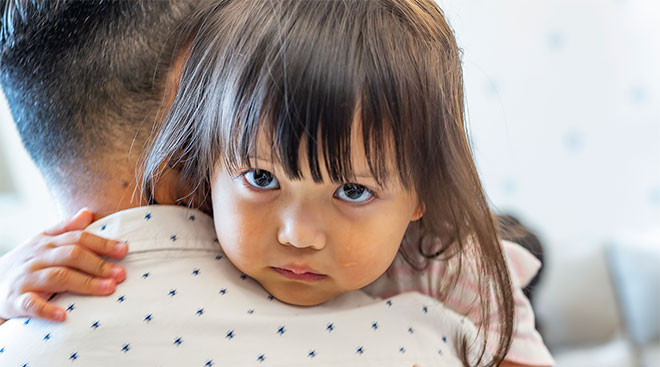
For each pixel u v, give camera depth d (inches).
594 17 82.6
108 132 23.9
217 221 22.6
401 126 20.7
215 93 21.3
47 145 24.5
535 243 39.2
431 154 22.3
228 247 22.4
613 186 85.4
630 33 83.5
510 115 83.1
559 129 84.0
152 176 23.8
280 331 23.0
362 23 20.6
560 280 74.0
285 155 19.4
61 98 23.7
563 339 73.2
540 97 83.2
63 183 25.1
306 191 20.5
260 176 21.1
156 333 21.7
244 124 19.9
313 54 19.6
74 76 23.6
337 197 21.1
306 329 23.4
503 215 37.9
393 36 21.0
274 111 19.2
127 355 21.3
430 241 27.7
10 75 24.3
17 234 74.3
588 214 85.0
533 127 83.6
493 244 26.1
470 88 82.1
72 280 22.2
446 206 24.2
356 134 19.7
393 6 21.9
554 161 84.2
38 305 21.7
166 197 24.8
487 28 81.5
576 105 83.8
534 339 30.5
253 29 20.8
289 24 20.2
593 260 76.1
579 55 83.0
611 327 74.7
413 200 23.0
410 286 28.7
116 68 23.5
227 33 21.7
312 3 20.8
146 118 24.0
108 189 24.6
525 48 82.3
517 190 84.1
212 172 22.5
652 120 84.8
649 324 74.5
